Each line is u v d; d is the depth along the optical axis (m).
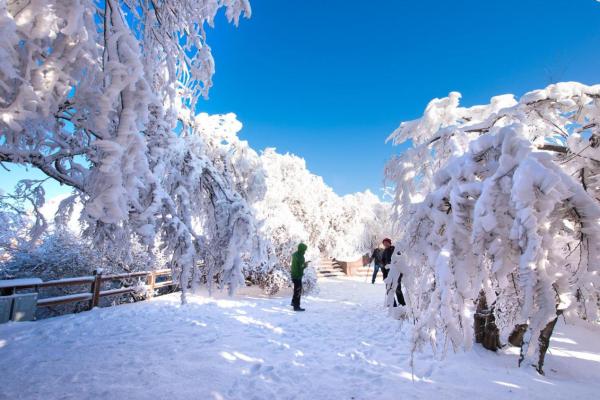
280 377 3.35
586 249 1.90
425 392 3.01
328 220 19.08
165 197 3.68
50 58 1.74
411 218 2.64
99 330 4.77
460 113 4.81
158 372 3.32
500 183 1.91
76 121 2.15
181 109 4.92
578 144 3.17
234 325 5.42
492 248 1.88
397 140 5.17
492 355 3.95
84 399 2.72
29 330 4.56
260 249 5.66
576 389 3.05
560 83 3.57
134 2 2.89
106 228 3.90
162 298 7.72
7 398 2.69
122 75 1.82
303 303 8.02
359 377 3.39
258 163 6.52
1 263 7.43
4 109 1.59
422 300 2.39
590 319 2.03
